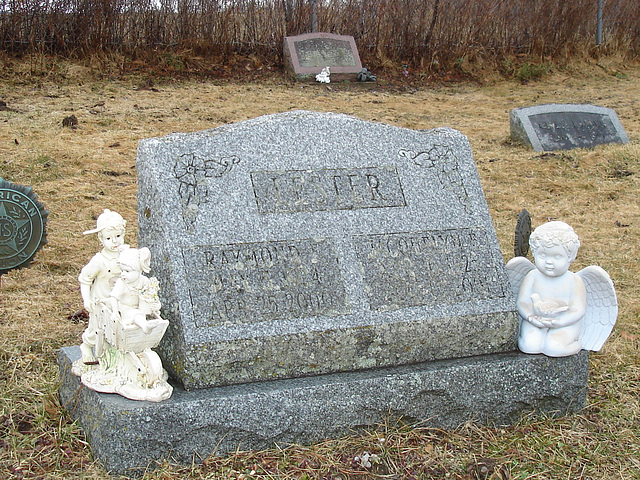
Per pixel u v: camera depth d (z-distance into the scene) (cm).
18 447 203
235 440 201
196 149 222
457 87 727
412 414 217
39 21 628
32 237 263
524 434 221
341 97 645
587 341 231
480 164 495
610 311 228
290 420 205
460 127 580
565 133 539
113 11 649
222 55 701
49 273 311
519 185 459
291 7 722
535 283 230
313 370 215
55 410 217
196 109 559
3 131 459
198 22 696
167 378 206
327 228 224
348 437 211
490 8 777
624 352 267
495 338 231
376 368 220
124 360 201
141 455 193
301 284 217
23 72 595
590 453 213
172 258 209
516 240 314
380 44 754
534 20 798
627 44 845
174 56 670
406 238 230
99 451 195
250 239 217
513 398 226
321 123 236
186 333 203
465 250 236
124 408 192
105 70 632
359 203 230
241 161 224
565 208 423
